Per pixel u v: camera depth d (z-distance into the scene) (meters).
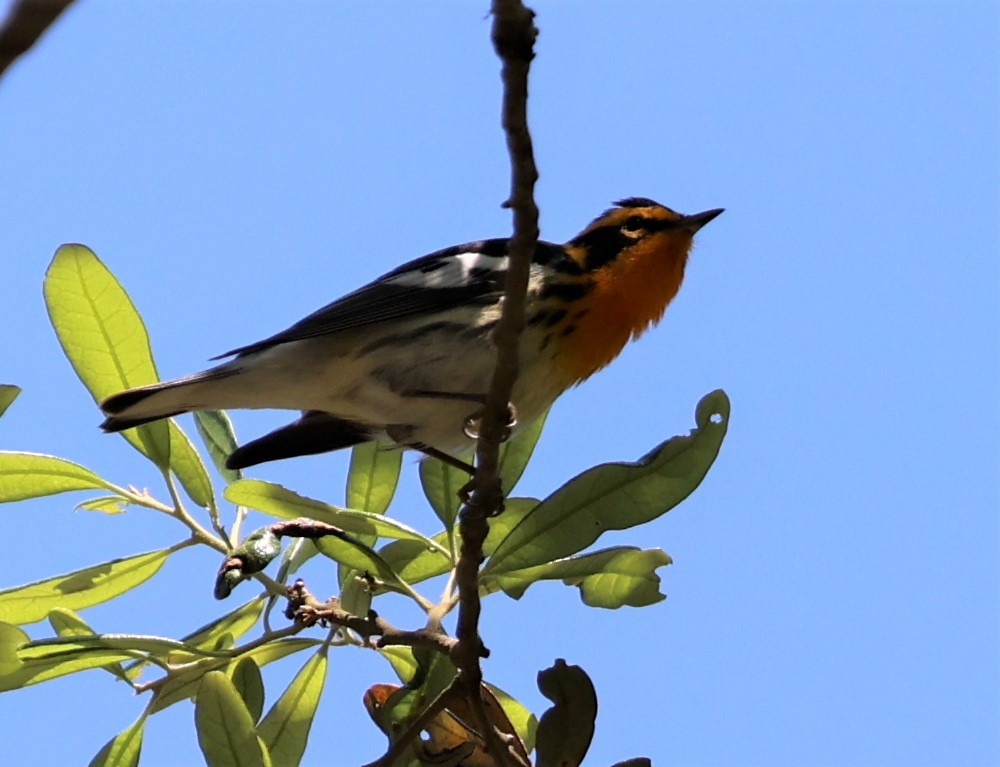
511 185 8.41
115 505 11.07
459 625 9.49
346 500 11.96
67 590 10.78
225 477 12.12
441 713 10.21
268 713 10.78
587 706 9.42
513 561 10.40
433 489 11.48
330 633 10.59
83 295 11.25
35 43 4.15
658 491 10.29
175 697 10.48
